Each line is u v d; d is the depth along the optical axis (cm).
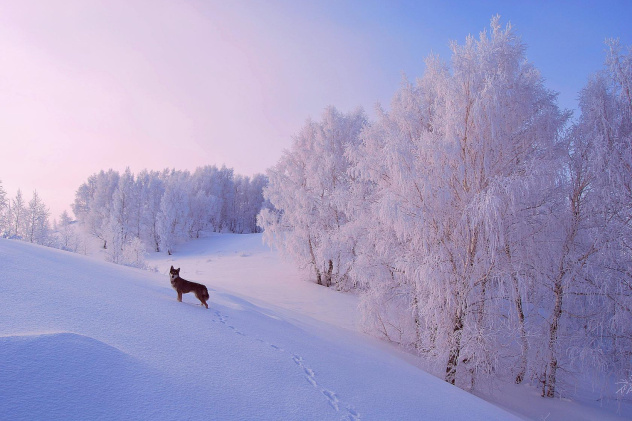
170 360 387
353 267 1314
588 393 1179
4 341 295
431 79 1230
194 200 6138
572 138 1075
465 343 939
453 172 1017
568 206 1070
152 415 274
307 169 2298
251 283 2369
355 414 390
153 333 459
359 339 1120
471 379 985
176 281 716
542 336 1051
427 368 1016
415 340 1209
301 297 1967
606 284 966
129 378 317
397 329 1273
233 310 779
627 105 1056
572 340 1050
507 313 1027
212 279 2498
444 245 1018
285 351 550
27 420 227
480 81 979
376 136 1426
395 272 1243
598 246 1005
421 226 980
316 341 732
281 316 986
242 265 3297
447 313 1005
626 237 979
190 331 510
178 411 290
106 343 376
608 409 1040
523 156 1031
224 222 8556
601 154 980
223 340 512
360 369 599
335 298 1977
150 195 5438
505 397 1028
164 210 4859
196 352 434
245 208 8869
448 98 1011
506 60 1003
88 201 6078
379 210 1041
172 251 4938
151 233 5156
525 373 1197
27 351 294
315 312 1653
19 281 519
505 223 948
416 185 1016
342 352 706
